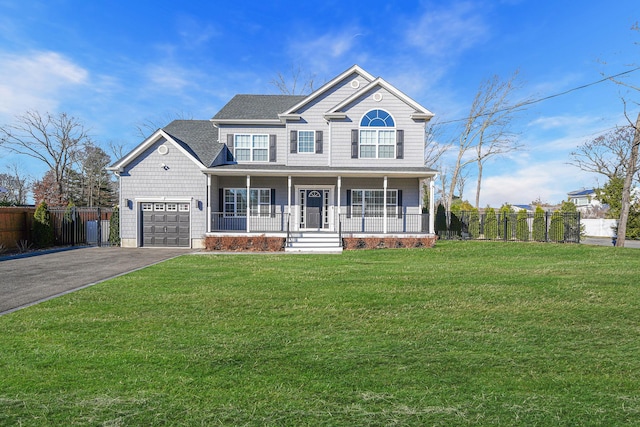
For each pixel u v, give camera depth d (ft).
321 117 60.59
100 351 14.76
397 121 58.95
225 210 61.05
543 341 15.99
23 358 14.06
